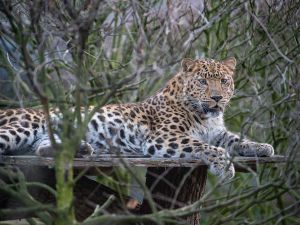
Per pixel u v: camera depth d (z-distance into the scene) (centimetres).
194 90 1177
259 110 1066
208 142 1205
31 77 750
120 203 1064
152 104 1217
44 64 750
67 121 767
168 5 1064
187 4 1255
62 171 770
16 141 1061
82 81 805
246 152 1147
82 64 831
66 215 774
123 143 1171
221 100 1169
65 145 767
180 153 1109
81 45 760
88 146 963
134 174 780
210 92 1162
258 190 842
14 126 1070
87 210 1052
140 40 994
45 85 753
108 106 1177
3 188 825
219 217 1098
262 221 899
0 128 1061
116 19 1250
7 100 1266
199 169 1092
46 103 745
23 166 947
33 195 1011
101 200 1060
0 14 1116
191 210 789
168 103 1205
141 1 1231
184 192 1088
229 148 1158
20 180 834
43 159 899
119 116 1168
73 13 776
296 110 1097
